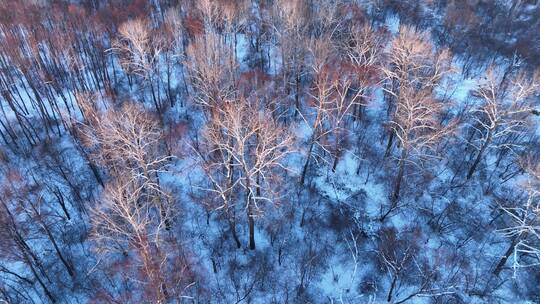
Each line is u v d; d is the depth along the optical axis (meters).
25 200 34.16
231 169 32.84
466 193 38.09
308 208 36.69
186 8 50.75
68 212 35.12
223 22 47.38
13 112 41.84
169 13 47.53
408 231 35.56
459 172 39.41
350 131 41.72
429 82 35.28
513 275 31.70
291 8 42.59
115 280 31.52
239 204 36.06
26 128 39.16
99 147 34.97
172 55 44.53
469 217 36.47
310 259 33.22
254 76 40.53
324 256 34.12
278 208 36.06
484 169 39.38
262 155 28.28
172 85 45.47
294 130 39.72
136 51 43.97
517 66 48.69
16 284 31.11
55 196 35.50
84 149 36.59
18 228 32.41
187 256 33.09
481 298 32.16
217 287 32.31
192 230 34.66
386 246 34.25
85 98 36.06
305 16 45.84
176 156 34.50
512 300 32.12
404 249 34.19
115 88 44.72
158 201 30.45
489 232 35.59
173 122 41.41
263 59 48.41
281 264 33.84
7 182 35.34
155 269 27.72
